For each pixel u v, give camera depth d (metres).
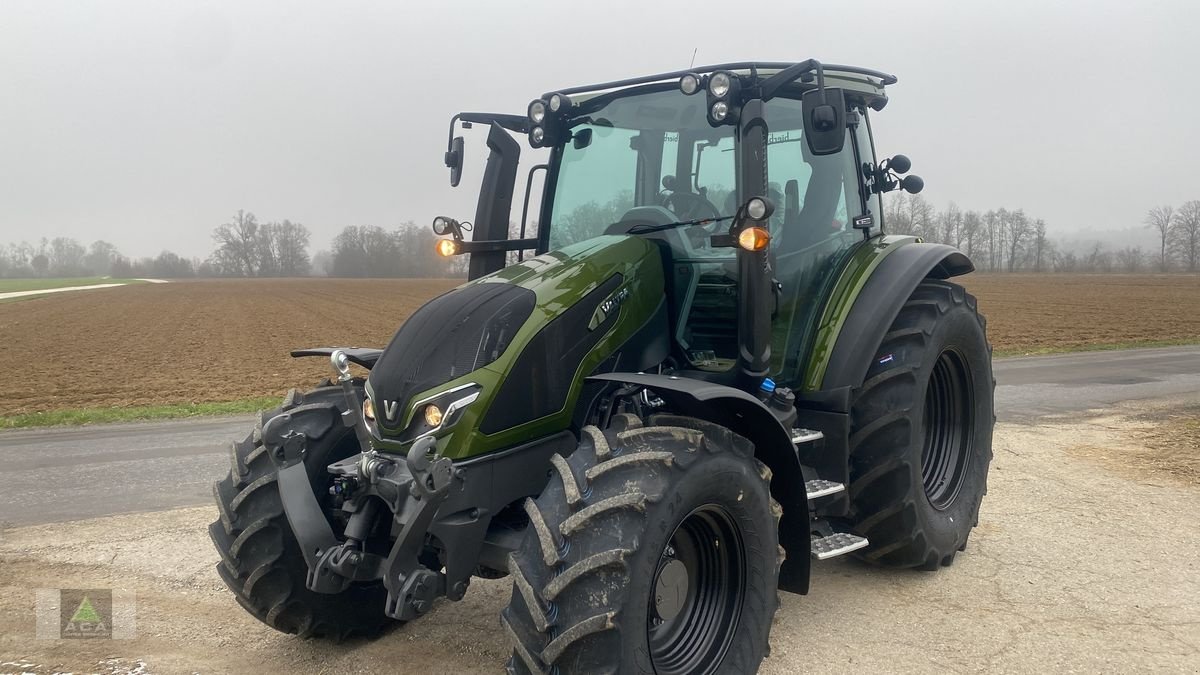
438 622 3.97
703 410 3.27
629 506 2.70
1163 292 49.75
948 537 4.49
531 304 3.28
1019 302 38.97
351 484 3.21
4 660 3.53
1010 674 3.39
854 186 4.72
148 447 8.50
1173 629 3.80
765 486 3.23
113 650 3.65
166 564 4.79
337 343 23.97
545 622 2.62
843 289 4.39
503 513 3.29
